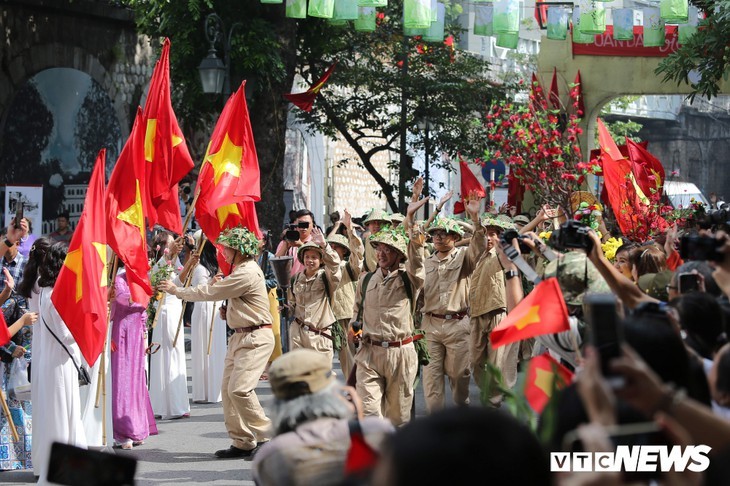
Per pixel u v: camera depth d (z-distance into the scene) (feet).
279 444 18.79
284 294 61.05
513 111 78.59
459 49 112.37
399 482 10.40
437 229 46.52
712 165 247.70
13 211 90.27
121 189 42.78
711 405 16.99
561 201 74.33
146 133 46.75
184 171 47.32
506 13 71.31
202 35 88.74
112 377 45.65
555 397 14.99
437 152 114.83
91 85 102.01
